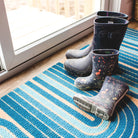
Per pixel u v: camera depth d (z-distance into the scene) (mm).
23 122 902
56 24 1830
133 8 1983
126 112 947
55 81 1159
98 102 896
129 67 1276
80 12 2113
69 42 1543
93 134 845
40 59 1353
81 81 1076
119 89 969
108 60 963
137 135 835
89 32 1726
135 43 1551
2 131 862
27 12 2188
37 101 1016
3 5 959
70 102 1011
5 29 1023
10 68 1160
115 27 973
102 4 1698
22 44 1260
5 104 998
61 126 883
